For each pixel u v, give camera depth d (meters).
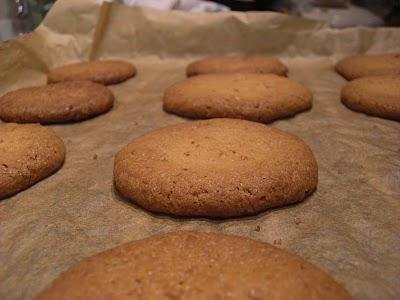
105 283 0.07
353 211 0.10
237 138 0.12
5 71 0.17
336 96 0.17
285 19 0.20
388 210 0.10
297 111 0.15
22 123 0.15
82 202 0.11
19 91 0.16
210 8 0.22
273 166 0.11
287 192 0.10
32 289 0.08
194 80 0.17
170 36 0.21
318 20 0.20
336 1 0.24
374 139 0.14
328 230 0.10
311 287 0.07
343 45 0.21
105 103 0.16
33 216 0.10
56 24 0.19
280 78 0.17
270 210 0.10
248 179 0.10
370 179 0.12
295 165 0.11
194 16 0.20
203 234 0.09
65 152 0.13
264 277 0.08
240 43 0.21
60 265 0.09
